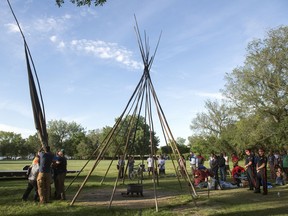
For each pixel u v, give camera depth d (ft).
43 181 36.11
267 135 119.55
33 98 39.65
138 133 162.20
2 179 74.90
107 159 260.01
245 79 122.52
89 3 38.32
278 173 57.98
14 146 397.39
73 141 382.83
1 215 29.37
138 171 80.59
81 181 67.05
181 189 51.78
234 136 137.18
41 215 29.50
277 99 118.42
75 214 29.86
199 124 210.38
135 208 33.47
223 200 38.86
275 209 32.42
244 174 56.75
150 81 42.32
